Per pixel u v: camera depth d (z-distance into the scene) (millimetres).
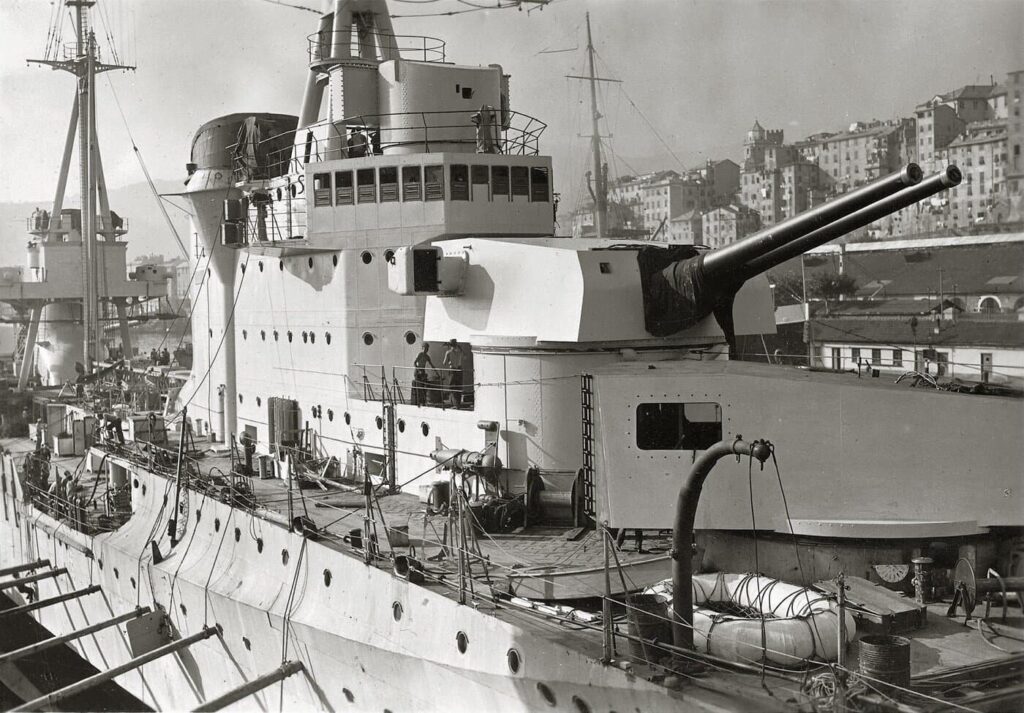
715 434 11852
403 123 19766
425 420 16938
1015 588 10594
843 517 11320
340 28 21031
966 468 11227
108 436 24250
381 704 13625
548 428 15000
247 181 23109
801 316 35031
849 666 9844
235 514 17078
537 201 19062
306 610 14766
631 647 10117
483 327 15906
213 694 17562
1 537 27969
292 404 21016
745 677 9766
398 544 14375
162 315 38719
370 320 18984
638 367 12367
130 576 19797
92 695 22250
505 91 22562
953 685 9273
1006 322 32438
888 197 11609
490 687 11633
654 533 13758
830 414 11359
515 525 14750
